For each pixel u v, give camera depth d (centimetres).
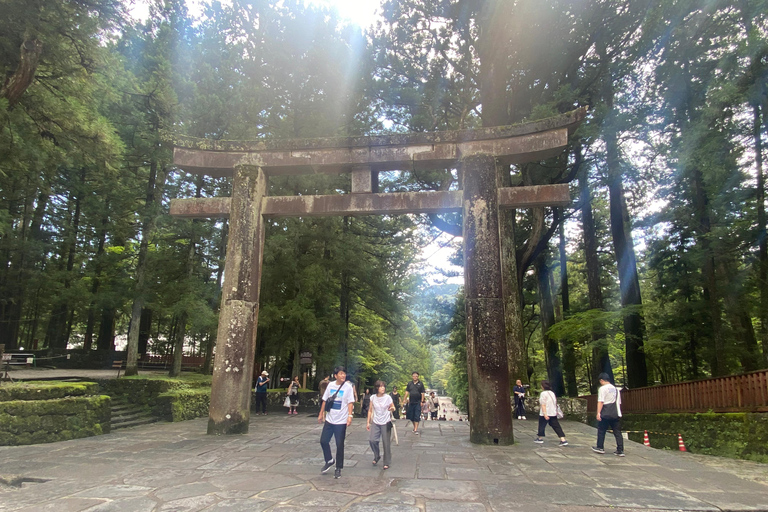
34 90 1197
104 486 569
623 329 2158
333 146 1070
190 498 518
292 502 504
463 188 1014
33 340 2841
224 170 1116
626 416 1598
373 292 2464
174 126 1741
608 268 3023
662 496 538
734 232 1535
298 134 1972
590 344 1944
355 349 2619
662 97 1623
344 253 2108
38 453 790
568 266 3406
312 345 2117
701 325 2081
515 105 1855
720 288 1744
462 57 1897
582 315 1888
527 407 1622
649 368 2833
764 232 1488
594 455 812
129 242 2969
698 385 1203
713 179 1384
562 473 660
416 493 544
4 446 855
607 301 3055
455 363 3634
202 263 2525
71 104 1203
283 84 2031
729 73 1376
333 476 627
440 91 1911
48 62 1212
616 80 1791
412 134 1041
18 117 1152
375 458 705
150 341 3606
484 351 924
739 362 1975
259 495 531
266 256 1839
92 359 2470
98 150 1301
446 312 2800
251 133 1762
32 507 484
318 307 2161
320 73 1981
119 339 4166
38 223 2455
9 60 1148
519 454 809
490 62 1798
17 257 2259
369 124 2067
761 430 939
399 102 1955
